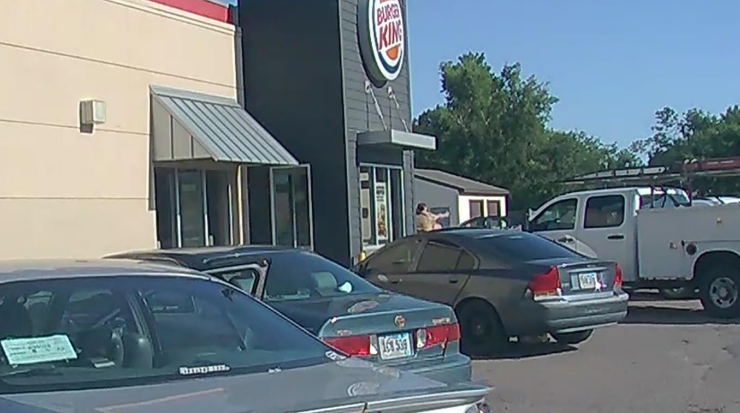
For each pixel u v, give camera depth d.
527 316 11.55
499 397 9.33
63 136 12.82
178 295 4.79
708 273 15.31
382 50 19.11
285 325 4.90
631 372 10.59
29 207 12.25
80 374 4.00
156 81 14.71
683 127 74.12
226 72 16.48
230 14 17.20
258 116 18.44
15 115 12.09
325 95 18.05
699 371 10.57
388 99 19.89
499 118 60.09
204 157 14.24
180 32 15.34
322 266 8.38
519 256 11.98
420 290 12.38
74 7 13.09
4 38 11.96
